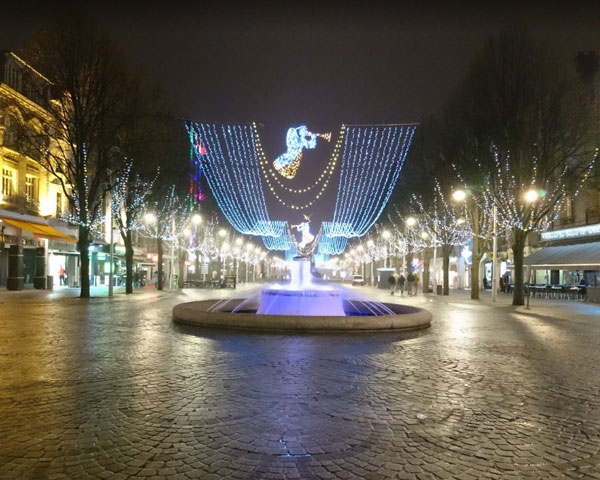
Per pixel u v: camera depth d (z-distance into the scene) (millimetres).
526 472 4301
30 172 34000
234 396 6578
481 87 25750
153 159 30391
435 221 38250
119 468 4234
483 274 53250
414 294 40094
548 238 38719
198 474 4133
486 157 26406
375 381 7617
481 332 14070
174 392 6746
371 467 4340
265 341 11477
